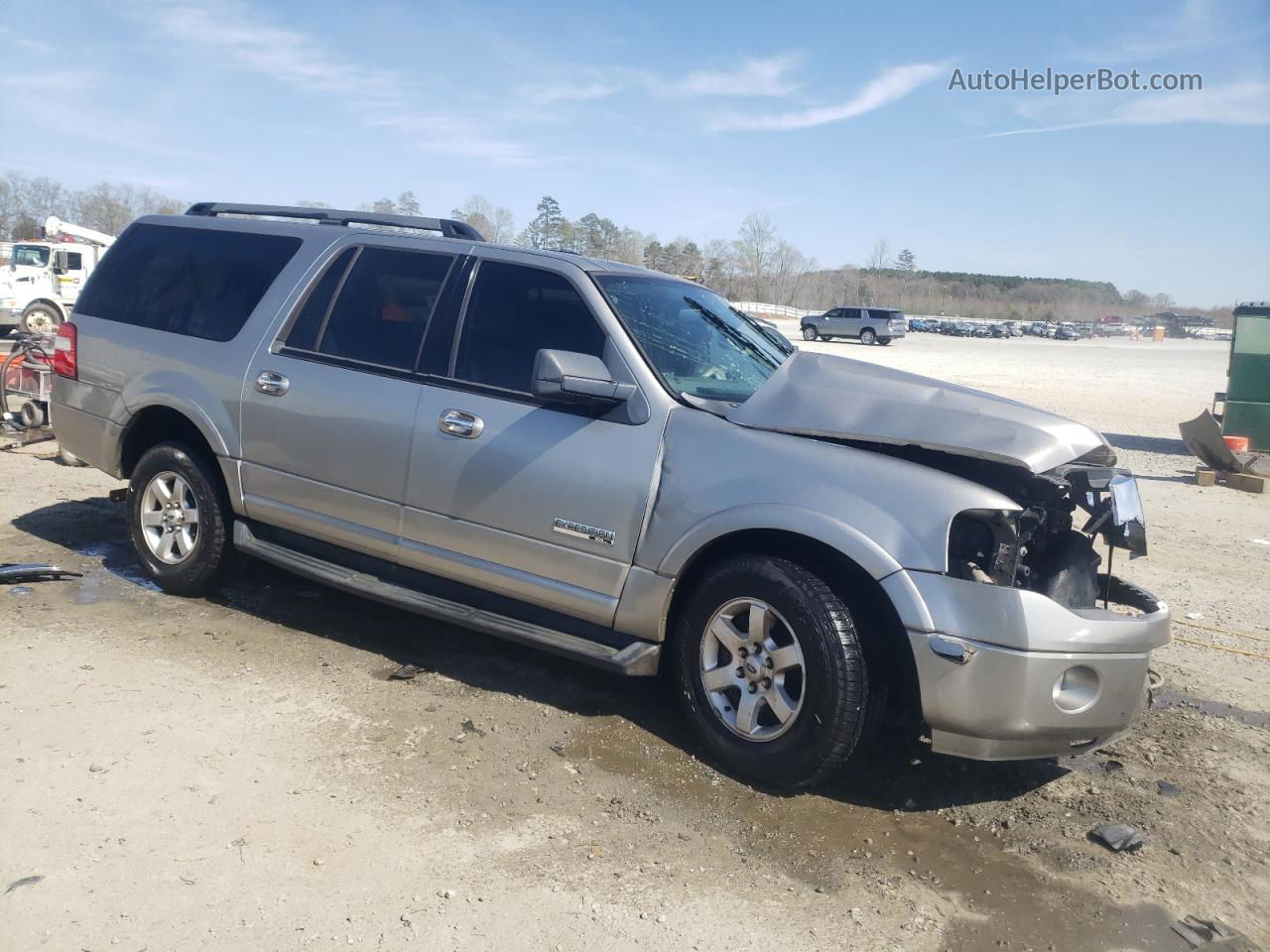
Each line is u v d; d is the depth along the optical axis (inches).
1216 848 138.3
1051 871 130.0
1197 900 125.3
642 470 153.9
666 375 161.0
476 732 157.6
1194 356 2164.1
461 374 172.9
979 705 131.8
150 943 104.9
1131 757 166.6
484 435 166.4
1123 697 137.6
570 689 176.7
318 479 186.2
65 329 229.1
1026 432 140.6
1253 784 158.2
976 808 145.4
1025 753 135.7
